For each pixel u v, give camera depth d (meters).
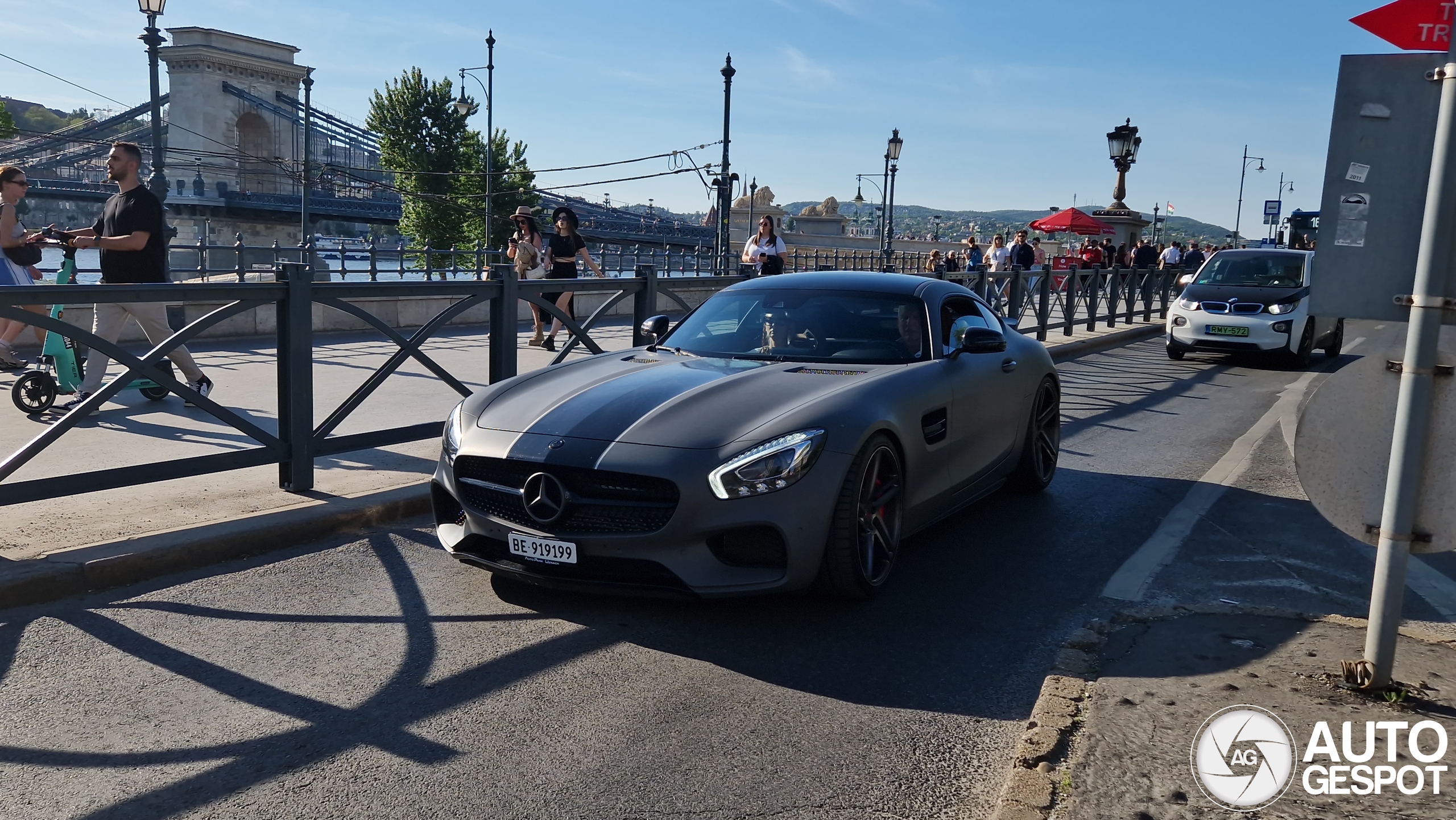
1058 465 6.52
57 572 3.74
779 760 2.69
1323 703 2.85
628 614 3.73
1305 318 12.26
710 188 28.78
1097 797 2.38
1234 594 4.05
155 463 4.40
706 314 5.07
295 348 4.88
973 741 2.82
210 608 3.72
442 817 2.40
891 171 27.28
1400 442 2.80
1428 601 3.97
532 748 2.74
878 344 4.59
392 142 61.50
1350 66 2.82
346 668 3.24
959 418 4.52
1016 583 4.18
